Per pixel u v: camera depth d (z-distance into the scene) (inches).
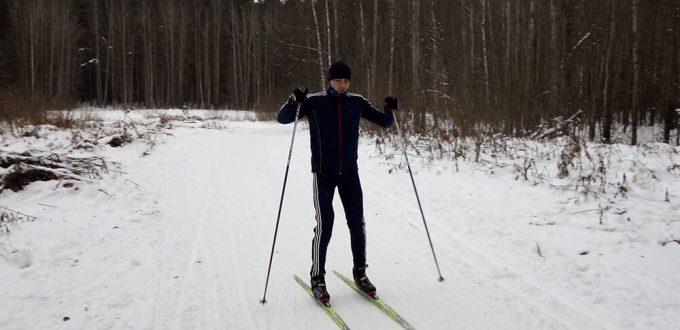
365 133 510.9
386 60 781.9
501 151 376.5
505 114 543.8
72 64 1587.1
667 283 139.7
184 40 1791.3
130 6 1830.7
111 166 324.8
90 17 1808.6
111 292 143.3
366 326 124.6
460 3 886.4
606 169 291.7
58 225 199.2
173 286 149.8
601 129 820.6
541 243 177.0
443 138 416.2
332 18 842.8
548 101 624.1
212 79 1957.4
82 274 155.6
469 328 122.2
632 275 146.3
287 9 1133.7
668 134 790.5
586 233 186.5
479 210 222.4
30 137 422.3
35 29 1429.6
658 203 222.8
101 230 198.7
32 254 167.6
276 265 169.2
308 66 874.1
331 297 142.9
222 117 1149.1
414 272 160.1
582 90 743.1
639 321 120.8
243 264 169.6
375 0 772.0
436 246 183.5
